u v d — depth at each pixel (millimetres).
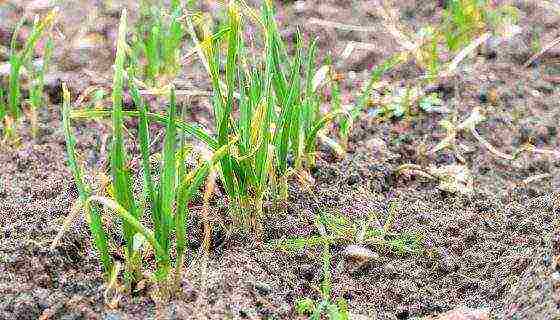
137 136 3619
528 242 2930
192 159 3186
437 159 3609
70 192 3158
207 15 4008
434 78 4008
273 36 3000
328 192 3264
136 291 2557
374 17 4625
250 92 2904
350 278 2820
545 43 4383
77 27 4441
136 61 3986
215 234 2910
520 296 2547
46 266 2631
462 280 2814
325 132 3607
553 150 3682
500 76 4109
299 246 2873
